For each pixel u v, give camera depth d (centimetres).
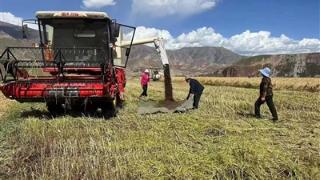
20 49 1469
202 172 791
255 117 1508
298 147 995
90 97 1416
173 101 1722
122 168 808
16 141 1067
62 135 1129
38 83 1419
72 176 764
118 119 1427
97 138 1093
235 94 2658
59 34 1540
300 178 789
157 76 7081
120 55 1814
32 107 1783
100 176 768
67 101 1430
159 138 1072
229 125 1255
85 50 1532
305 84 4003
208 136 1120
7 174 812
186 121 1321
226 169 812
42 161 873
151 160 852
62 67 1432
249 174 795
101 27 1537
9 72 1414
